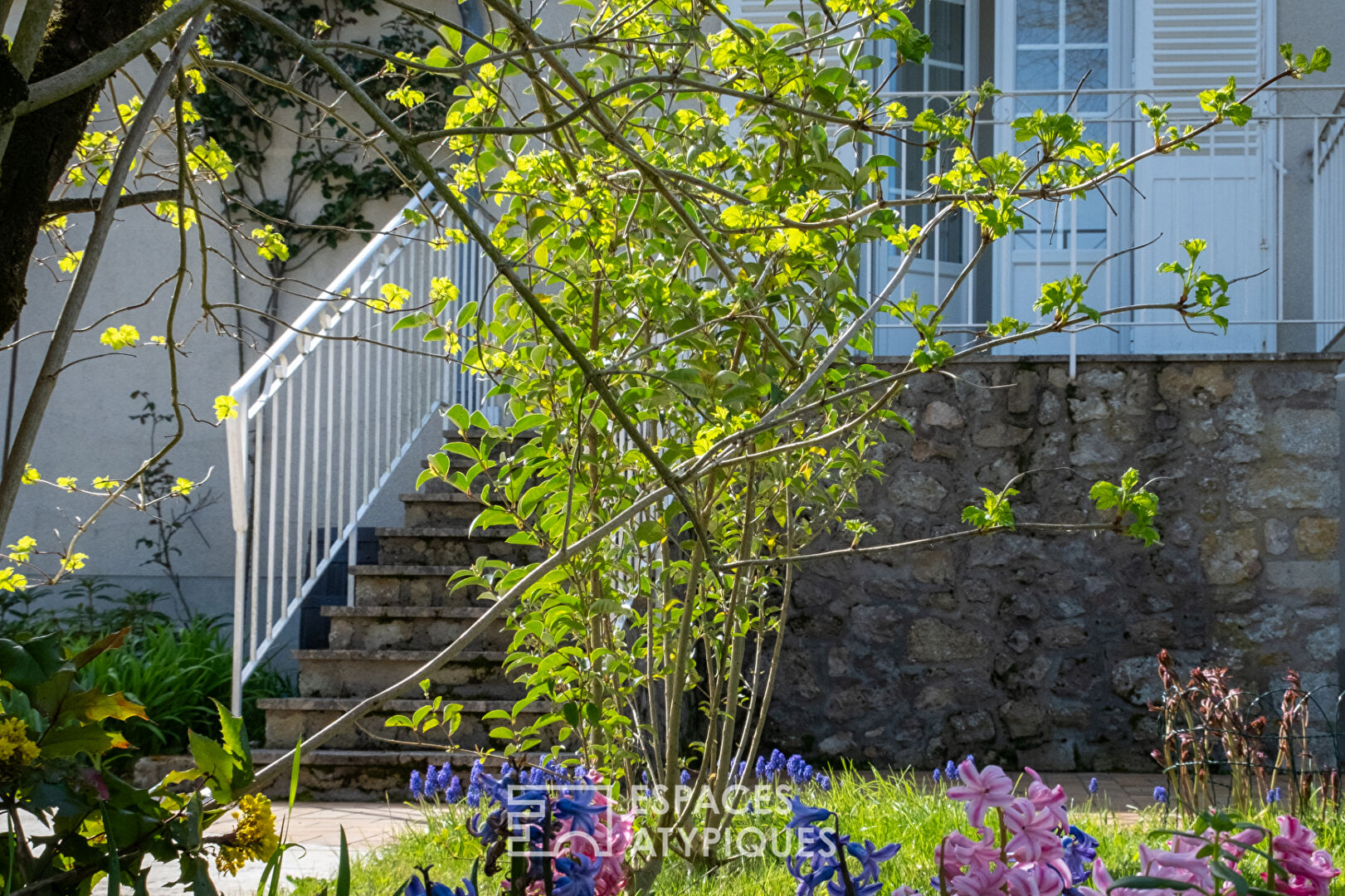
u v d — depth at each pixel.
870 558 5.43
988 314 6.46
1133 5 6.60
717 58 2.13
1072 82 6.65
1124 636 5.30
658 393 2.21
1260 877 1.27
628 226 2.48
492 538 5.00
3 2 1.26
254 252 6.64
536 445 2.55
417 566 4.87
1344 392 5.96
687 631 2.74
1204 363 5.34
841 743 5.35
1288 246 6.35
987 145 6.64
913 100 6.44
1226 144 6.04
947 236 6.56
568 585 2.90
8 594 6.10
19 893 1.31
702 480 2.89
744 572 3.05
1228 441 5.31
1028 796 1.29
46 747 1.35
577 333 2.67
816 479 3.38
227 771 1.49
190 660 5.12
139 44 1.34
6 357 6.53
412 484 6.23
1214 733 4.16
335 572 6.18
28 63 1.29
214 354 6.64
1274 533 5.26
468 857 2.81
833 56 5.65
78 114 1.73
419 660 4.58
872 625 5.40
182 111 2.02
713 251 1.94
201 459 6.61
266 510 6.45
